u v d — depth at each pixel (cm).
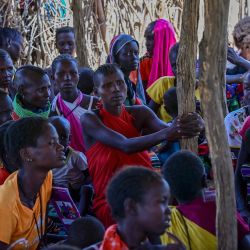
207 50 346
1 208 337
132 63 556
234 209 339
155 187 267
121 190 267
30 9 877
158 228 268
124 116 421
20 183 350
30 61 875
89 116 410
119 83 416
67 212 375
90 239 337
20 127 349
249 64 593
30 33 871
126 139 395
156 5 943
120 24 920
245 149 432
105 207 400
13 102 480
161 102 582
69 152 443
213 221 337
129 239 270
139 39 934
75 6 668
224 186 339
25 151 347
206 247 336
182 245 280
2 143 379
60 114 502
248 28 614
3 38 639
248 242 346
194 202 340
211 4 343
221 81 352
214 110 346
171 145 486
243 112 489
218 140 344
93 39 895
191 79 442
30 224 351
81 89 585
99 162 405
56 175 441
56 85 528
